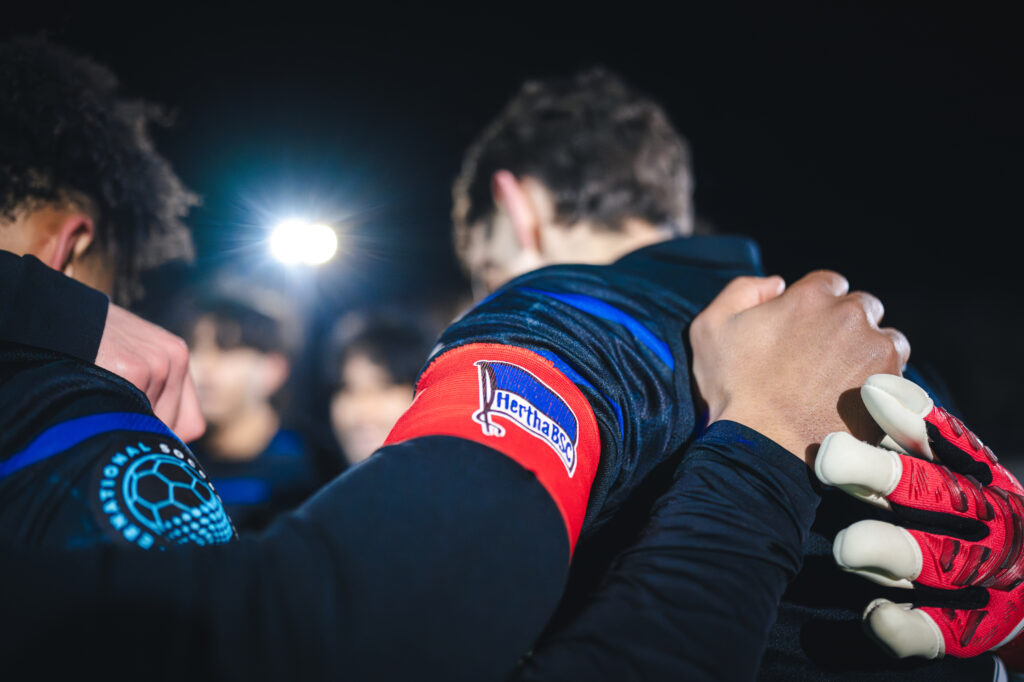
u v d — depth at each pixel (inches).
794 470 23.3
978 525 21.6
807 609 26.8
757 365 25.4
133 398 23.3
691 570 20.4
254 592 16.7
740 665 18.5
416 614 17.0
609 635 18.8
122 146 35.4
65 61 34.1
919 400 22.5
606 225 41.0
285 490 97.7
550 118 42.3
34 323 23.5
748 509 22.2
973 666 25.6
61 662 15.9
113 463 20.3
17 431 20.2
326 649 16.4
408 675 16.7
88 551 17.1
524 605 18.1
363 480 19.1
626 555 21.9
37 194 30.8
